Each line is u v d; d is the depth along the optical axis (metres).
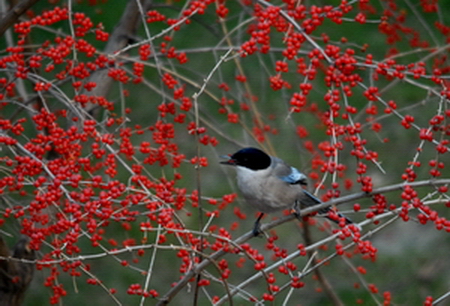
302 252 8.25
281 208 10.31
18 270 9.84
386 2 12.87
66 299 14.47
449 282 15.04
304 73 8.84
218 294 15.07
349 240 15.59
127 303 14.52
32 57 9.17
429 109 17.34
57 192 7.93
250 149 10.30
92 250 15.02
